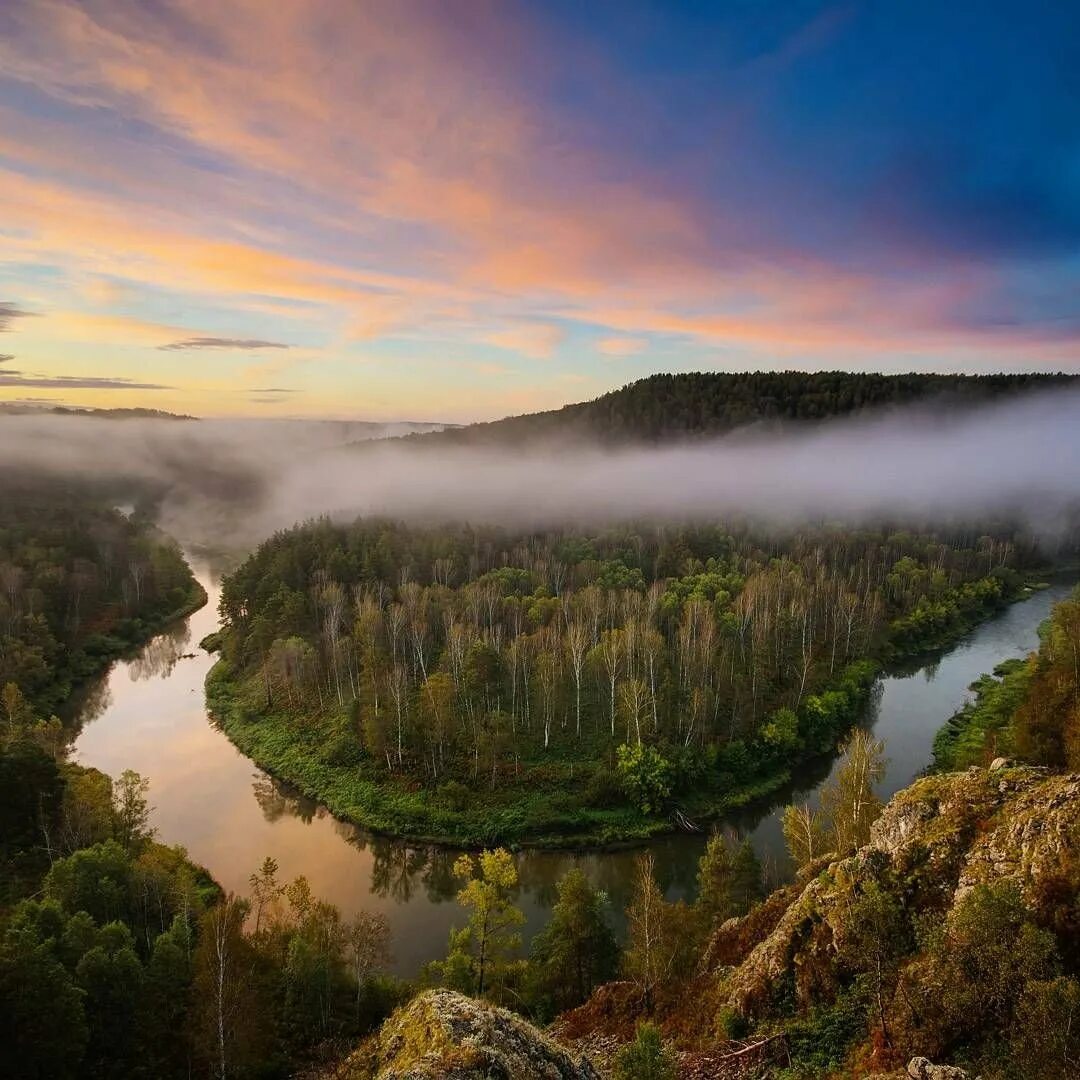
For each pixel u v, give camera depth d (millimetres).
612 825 71500
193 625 148250
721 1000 35469
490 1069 21172
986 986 25062
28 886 51812
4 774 56281
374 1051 25438
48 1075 34188
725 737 84375
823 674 100500
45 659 111375
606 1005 40656
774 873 57719
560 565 144625
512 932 57625
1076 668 66188
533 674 95375
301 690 98875
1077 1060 21156
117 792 75562
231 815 76750
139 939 47688
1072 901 26141
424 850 69875
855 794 50125
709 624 95250
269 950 45656
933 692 105562
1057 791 30969
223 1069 36250
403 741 82938
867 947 30047
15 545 146250
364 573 133375
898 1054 25766
